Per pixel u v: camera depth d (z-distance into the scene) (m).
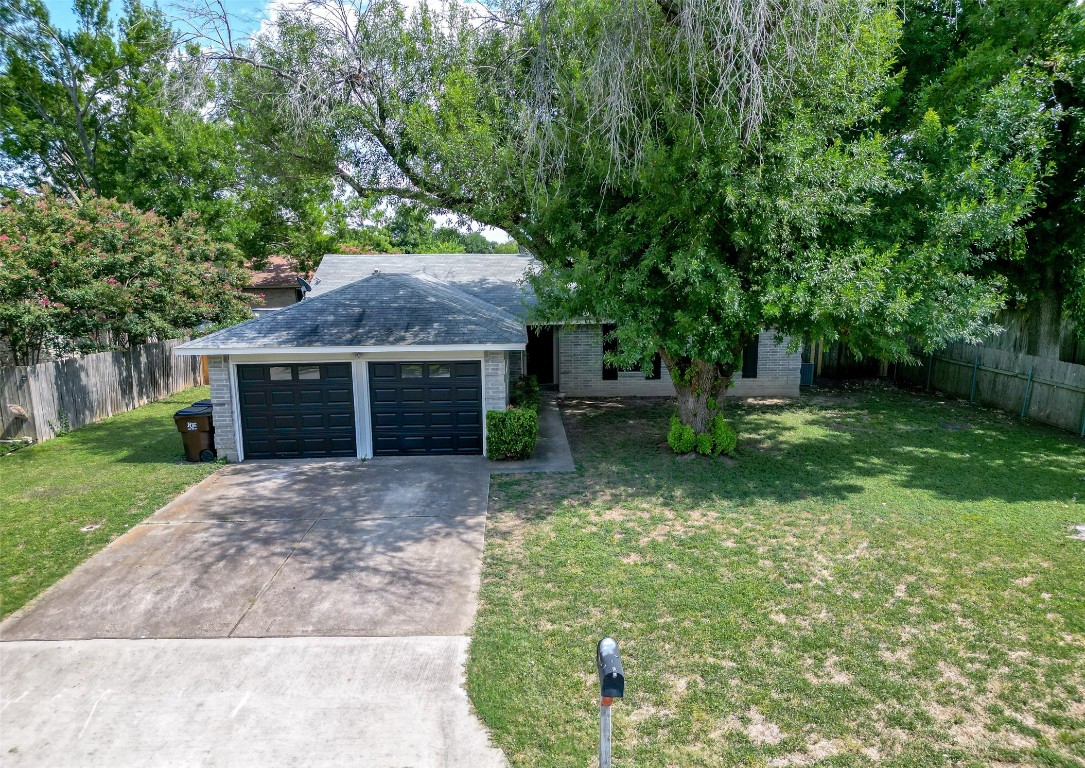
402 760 4.05
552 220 9.48
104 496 9.09
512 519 8.15
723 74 7.51
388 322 11.09
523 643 5.29
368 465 10.66
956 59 11.67
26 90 26.17
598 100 7.71
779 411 14.59
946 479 9.57
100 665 5.09
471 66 11.44
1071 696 4.55
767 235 7.94
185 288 17.80
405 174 12.71
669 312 8.89
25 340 14.54
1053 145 11.13
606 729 3.39
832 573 6.50
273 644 5.35
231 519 8.20
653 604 5.91
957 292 8.64
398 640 5.39
